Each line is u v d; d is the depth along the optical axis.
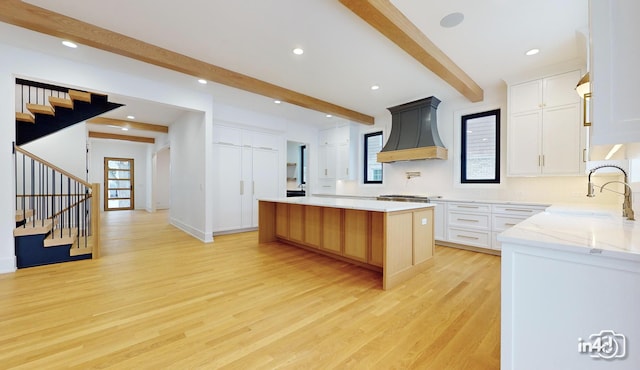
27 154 3.24
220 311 2.18
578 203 3.35
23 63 3.00
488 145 4.39
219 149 5.35
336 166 6.64
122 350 1.67
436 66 3.07
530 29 2.62
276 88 4.12
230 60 3.30
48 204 4.76
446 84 4.04
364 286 2.73
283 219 4.55
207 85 4.23
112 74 3.58
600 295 0.97
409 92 4.41
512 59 3.24
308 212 4.03
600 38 0.99
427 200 4.54
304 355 1.63
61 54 3.14
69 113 4.23
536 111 3.55
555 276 1.05
